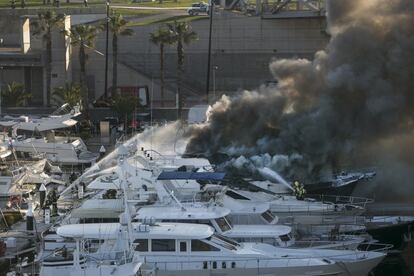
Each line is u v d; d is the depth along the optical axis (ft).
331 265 392.47
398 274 449.48
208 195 445.37
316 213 470.39
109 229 380.17
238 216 439.22
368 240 443.73
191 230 385.09
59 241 395.34
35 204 515.91
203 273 380.17
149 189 452.35
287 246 418.72
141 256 374.02
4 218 479.41
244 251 391.04
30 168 578.66
